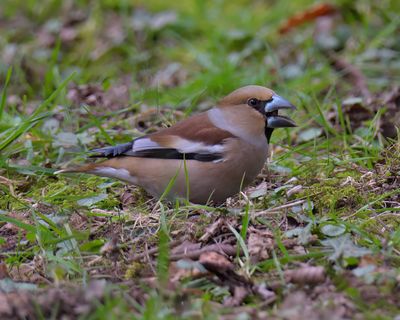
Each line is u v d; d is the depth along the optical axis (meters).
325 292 8.20
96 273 9.10
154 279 8.58
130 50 19.16
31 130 13.64
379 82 16.77
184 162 10.39
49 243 9.68
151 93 15.94
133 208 11.10
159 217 10.45
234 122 10.75
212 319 7.60
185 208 10.41
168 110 15.03
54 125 14.36
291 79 17.33
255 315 7.79
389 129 13.81
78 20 21.05
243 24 19.92
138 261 9.25
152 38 19.98
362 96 16.08
